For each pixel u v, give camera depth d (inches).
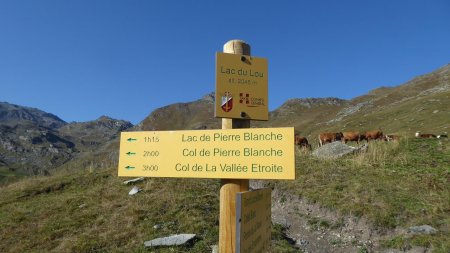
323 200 418.6
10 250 334.3
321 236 369.4
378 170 506.3
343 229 370.6
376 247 335.3
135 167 167.0
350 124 2709.2
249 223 144.2
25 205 460.4
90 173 607.5
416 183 441.7
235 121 164.6
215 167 154.9
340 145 669.9
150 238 336.8
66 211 420.2
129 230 353.7
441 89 3152.1
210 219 382.0
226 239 156.9
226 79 159.6
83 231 362.6
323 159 587.5
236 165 152.0
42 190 531.5
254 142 150.7
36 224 390.6
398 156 571.8
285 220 413.7
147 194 459.8
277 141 147.7
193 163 157.8
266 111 165.6
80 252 318.7
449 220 342.6
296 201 445.4
